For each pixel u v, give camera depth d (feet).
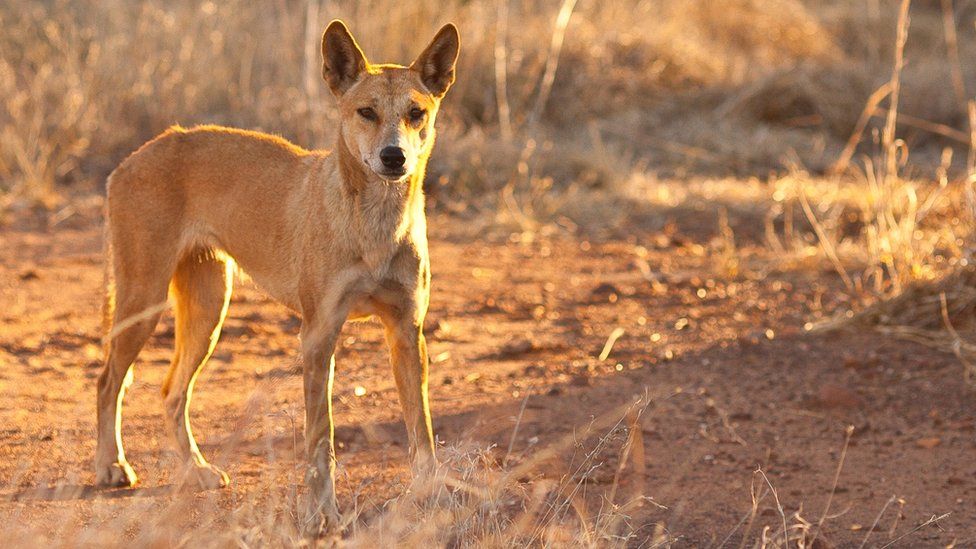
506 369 38.11
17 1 79.46
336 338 25.71
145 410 32.81
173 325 41.68
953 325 41.63
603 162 68.28
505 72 78.13
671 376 37.55
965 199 48.62
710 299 47.50
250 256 28.17
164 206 28.19
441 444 25.85
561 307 46.39
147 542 21.06
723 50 91.45
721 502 27.32
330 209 25.81
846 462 30.35
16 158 65.98
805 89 83.35
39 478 26.91
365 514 24.97
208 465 26.81
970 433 32.50
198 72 72.54
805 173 67.67
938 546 24.97
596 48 82.38
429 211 63.41
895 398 35.45
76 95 69.10
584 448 30.50
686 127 78.38
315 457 24.53
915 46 102.22
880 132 80.59
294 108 69.10
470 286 49.47
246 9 77.87
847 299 45.80
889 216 49.14
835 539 25.29
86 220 59.62
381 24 75.20
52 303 44.70
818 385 36.65
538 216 61.87
